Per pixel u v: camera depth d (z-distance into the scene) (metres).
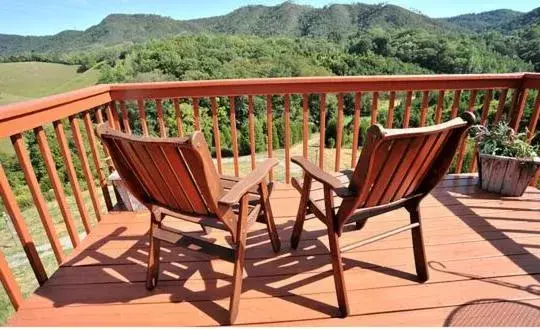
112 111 2.43
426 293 1.51
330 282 1.60
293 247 1.86
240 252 1.35
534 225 2.04
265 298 1.51
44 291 1.59
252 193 1.71
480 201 2.36
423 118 2.63
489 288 1.54
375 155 1.11
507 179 2.37
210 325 1.38
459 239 1.92
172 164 1.16
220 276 1.67
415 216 1.53
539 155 2.43
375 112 2.58
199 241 1.45
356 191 1.21
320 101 2.52
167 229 1.53
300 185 1.74
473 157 2.84
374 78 2.40
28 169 1.64
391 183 1.29
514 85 2.54
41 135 1.74
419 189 1.47
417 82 2.47
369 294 1.52
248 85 2.39
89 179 2.19
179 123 2.49
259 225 2.14
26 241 1.59
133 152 1.23
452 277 1.61
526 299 1.47
